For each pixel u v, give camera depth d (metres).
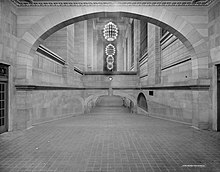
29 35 8.91
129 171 4.35
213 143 6.45
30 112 9.12
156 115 13.13
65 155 5.31
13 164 4.70
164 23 9.16
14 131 8.24
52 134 7.70
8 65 8.18
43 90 10.77
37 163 4.76
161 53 14.33
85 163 4.77
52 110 11.71
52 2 8.95
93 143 6.43
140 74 21.41
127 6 9.10
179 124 10.00
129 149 5.83
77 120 11.66
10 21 8.30
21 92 8.63
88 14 9.16
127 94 17.47
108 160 4.96
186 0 8.84
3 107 7.98
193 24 8.97
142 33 21.23
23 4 8.88
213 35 8.40
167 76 13.06
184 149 5.83
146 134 7.70
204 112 8.67
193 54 9.13
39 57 10.52
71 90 14.60
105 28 17.86
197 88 8.79
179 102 10.66
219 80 8.26
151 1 8.97
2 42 7.66
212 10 8.49
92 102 21.77
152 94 13.86
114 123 10.36
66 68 14.66
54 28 9.32
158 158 5.10
